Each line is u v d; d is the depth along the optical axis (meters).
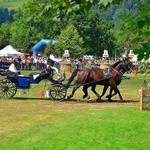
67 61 52.84
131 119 16.81
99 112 18.97
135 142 12.86
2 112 19.34
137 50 4.70
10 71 24.77
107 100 25.11
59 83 24.41
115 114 18.28
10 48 79.06
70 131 14.26
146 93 19.91
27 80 24.75
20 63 66.44
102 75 23.95
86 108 20.80
